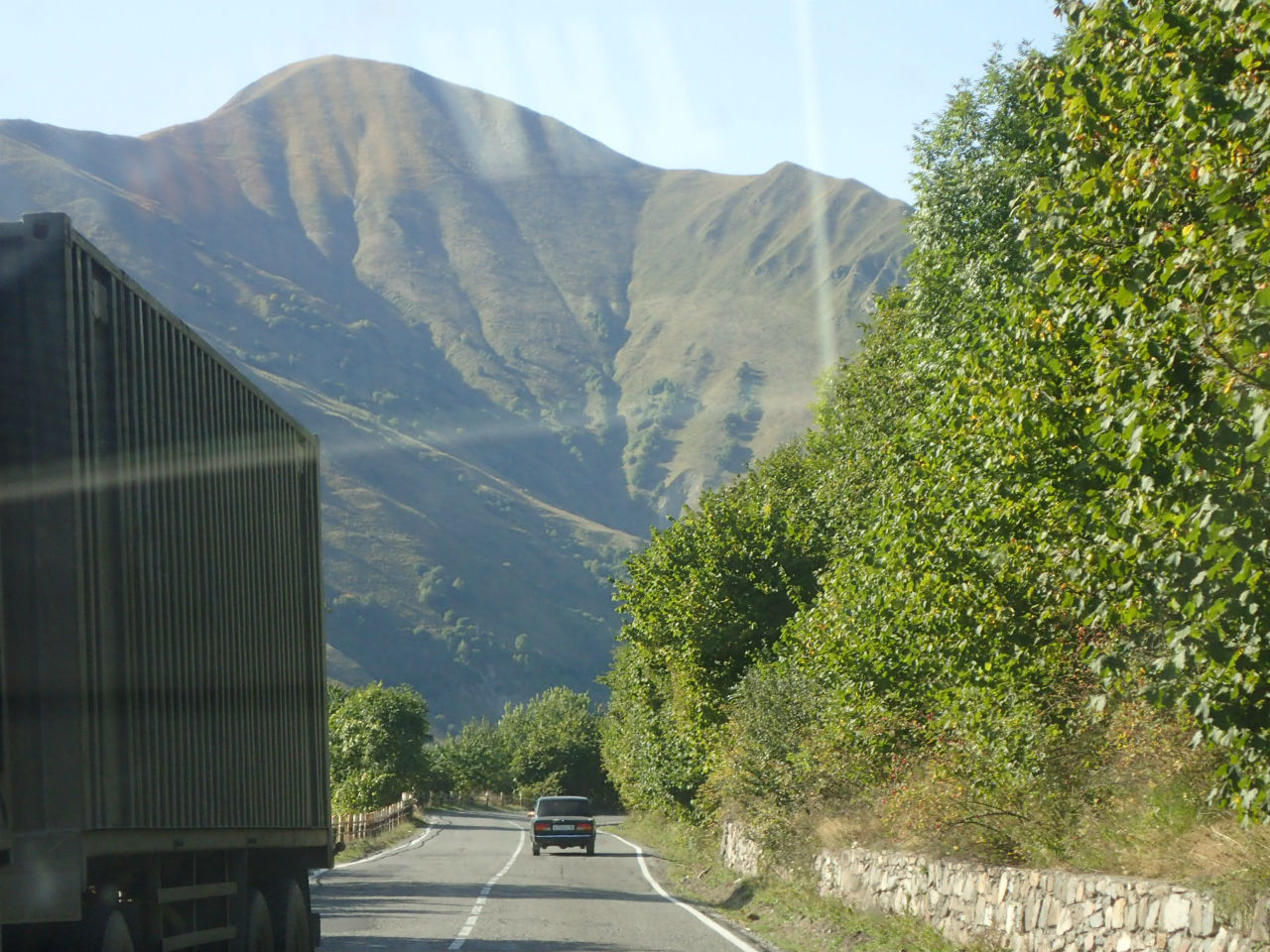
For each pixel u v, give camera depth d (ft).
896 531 63.05
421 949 74.28
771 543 168.96
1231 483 35.91
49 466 34.14
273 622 55.93
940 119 127.24
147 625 39.27
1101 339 40.32
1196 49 37.78
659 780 191.83
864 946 73.61
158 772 39.60
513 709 606.55
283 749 56.85
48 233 34.83
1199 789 53.06
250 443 53.42
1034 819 66.33
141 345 40.47
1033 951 57.57
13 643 33.40
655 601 171.94
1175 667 37.37
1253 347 33.88
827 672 90.58
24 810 33.12
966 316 90.74
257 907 54.13
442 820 375.04
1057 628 59.72
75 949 37.11
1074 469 48.55
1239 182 35.42
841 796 104.88
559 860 184.65
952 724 68.85
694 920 94.27
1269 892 39.88
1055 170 55.83
